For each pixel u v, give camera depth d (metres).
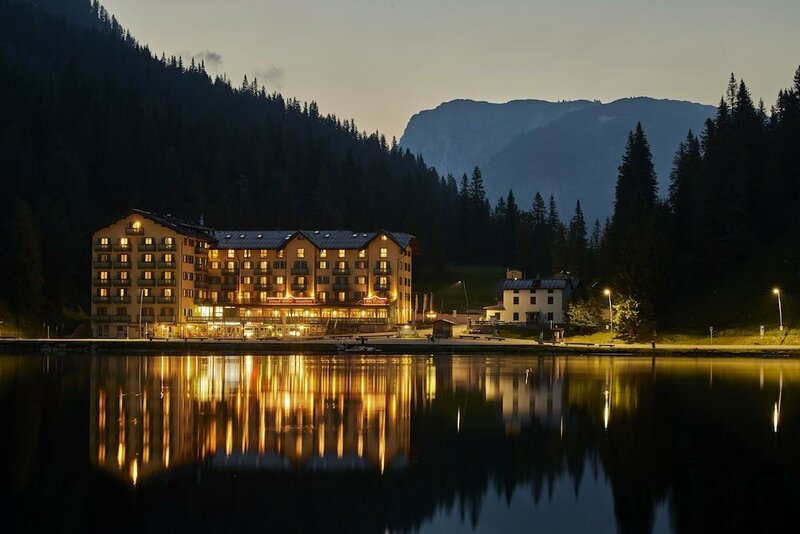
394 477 42.56
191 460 45.72
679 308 155.25
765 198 171.62
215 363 112.44
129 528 34.44
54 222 182.62
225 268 198.38
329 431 54.44
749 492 39.69
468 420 59.25
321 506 37.59
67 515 35.97
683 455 47.44
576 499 38.81
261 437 52.19
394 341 158.50
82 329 180.50
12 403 67.19
